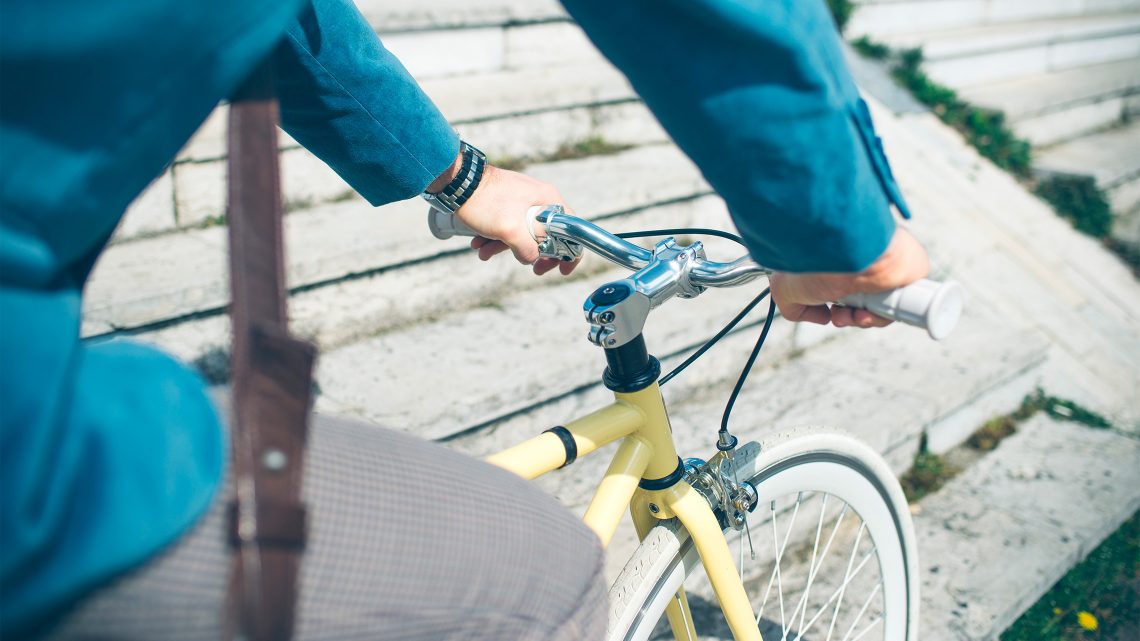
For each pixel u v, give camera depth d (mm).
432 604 738
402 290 2203
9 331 561
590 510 1160
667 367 2291
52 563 569
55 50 551
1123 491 2445
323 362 2043
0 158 558
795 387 2471
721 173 783
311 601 689
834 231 805
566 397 2107
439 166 1106
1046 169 3936
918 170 3545
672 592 1262
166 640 636
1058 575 2188
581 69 3074
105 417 613
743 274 1038
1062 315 3178
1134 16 5309
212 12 617
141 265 1998
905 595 1635
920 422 2365
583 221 1124
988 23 4758
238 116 705
